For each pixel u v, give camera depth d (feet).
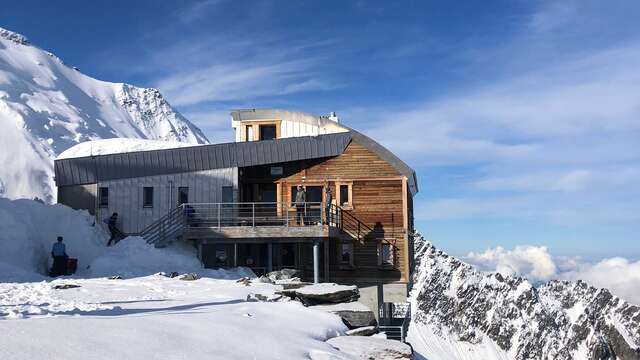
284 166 106.52
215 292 57.82
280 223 104.63
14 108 489.67
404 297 102.27
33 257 87.45
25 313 36.11
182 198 103.24
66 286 59.36
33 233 90.22
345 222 104.27
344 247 104.99
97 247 94.22
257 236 93.76
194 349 28.73
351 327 49.67
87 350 25.35
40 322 29.73
